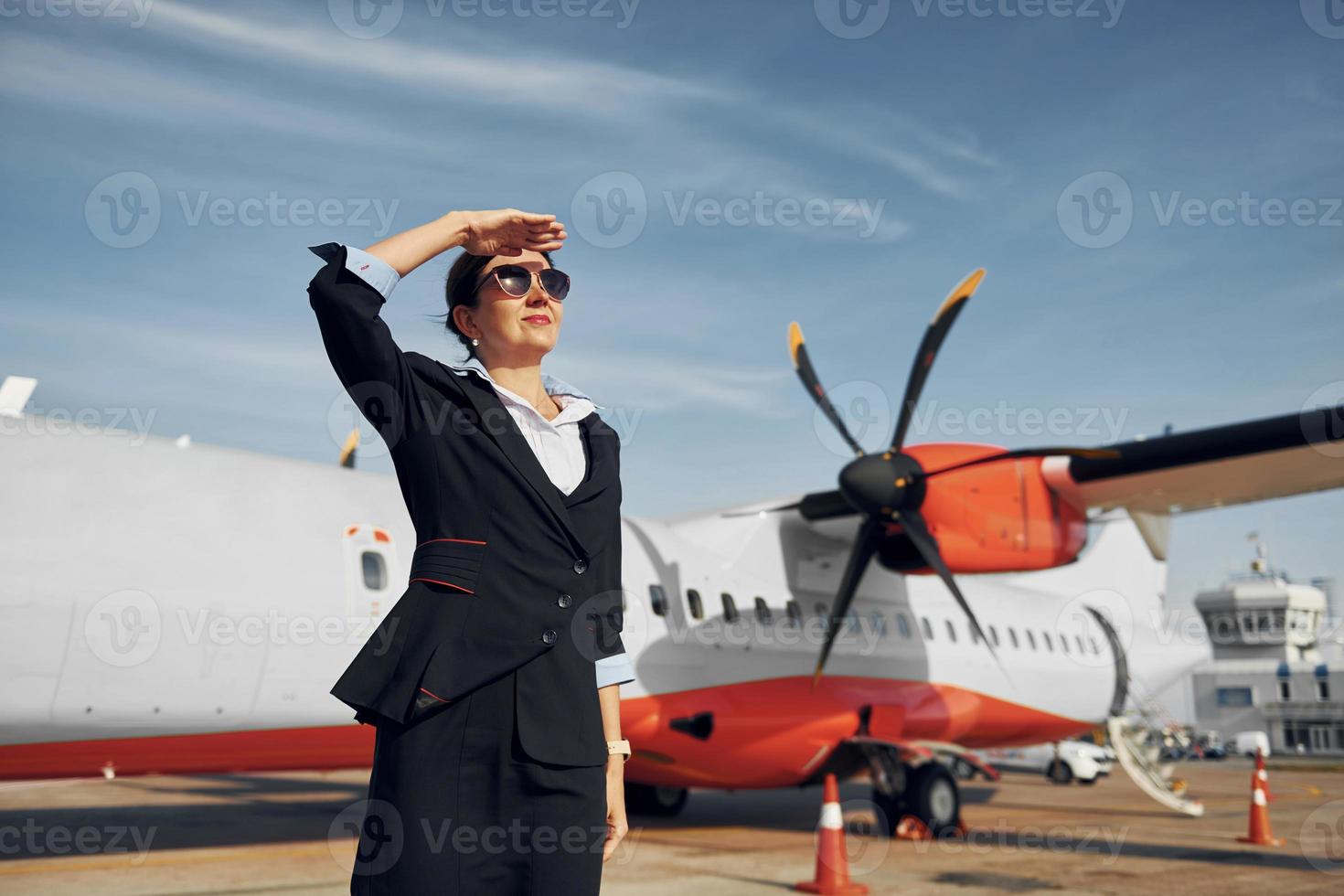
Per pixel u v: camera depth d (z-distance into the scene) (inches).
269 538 253.4
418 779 58.4
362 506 277.7
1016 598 531.8
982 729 474.6
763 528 414.6
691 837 381.4
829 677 405.4
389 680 59.1
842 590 374.9
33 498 220.4
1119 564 649.6
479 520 61.1
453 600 59.7
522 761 59.5
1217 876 293.4
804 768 387.9
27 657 212.5
